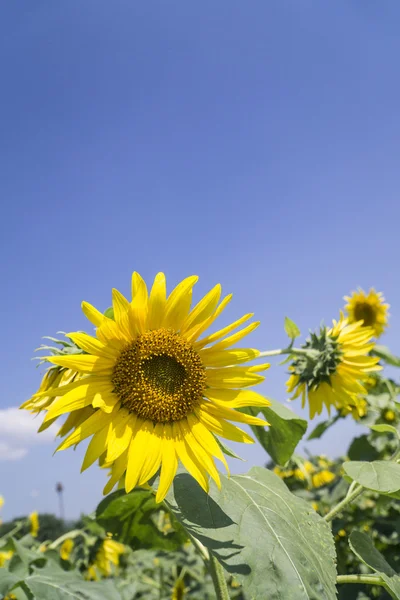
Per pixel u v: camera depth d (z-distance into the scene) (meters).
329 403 0.91
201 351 0.57
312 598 0.44
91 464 0.50
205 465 0.52
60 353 0.56
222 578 0.55
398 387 1.30
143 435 0.53
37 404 0.56
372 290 1.46
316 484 1.32
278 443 0.75
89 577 1.11
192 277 0.57
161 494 0.49
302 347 0.92
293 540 0.48
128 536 0.85
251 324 0.56
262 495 0.53
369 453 1.08
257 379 0.56
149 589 1.29
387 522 1.04
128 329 0.55
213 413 0.56
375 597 0.81
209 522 0.48
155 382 0.56
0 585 0.68
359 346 0.91
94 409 0.55
